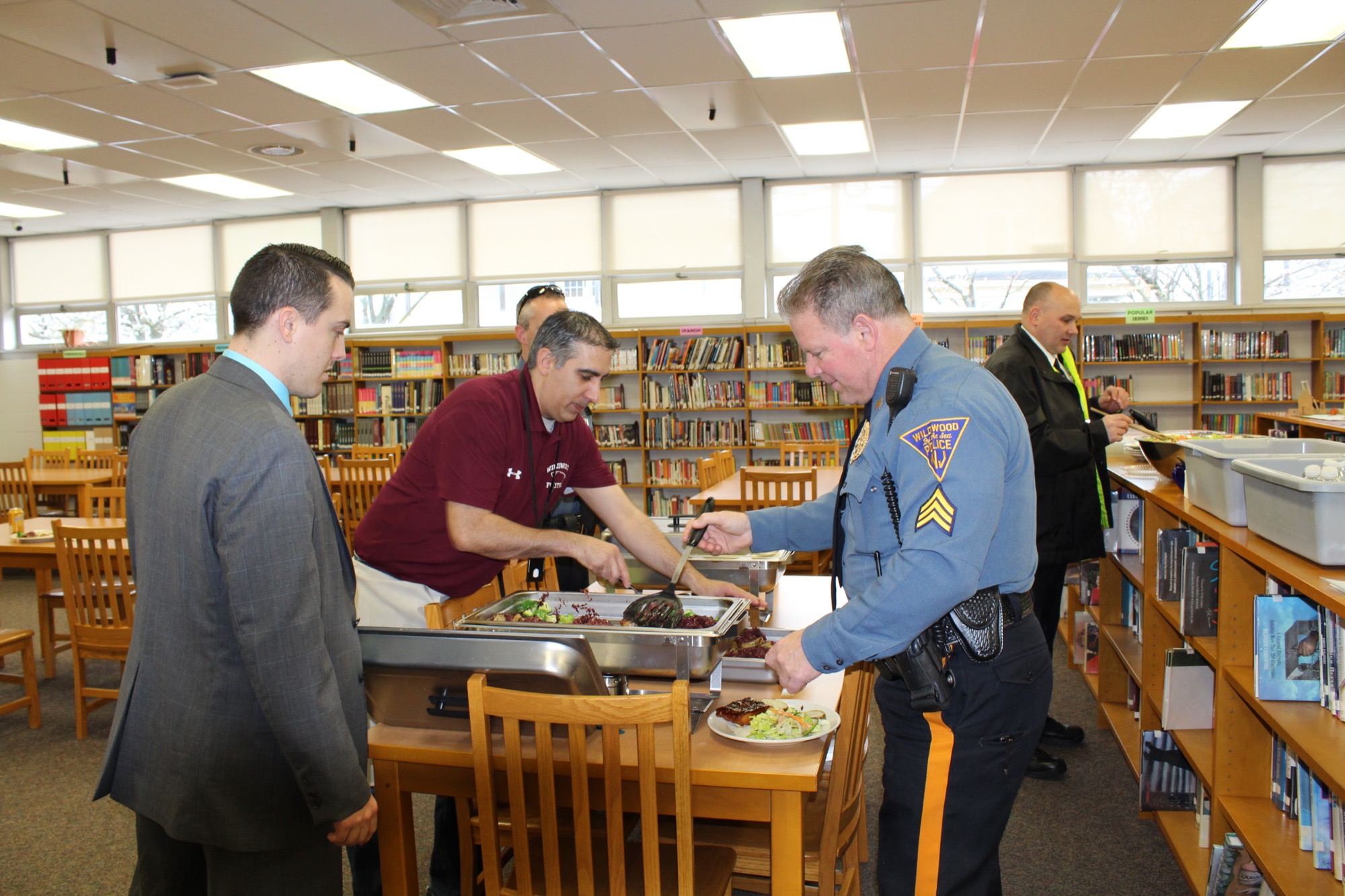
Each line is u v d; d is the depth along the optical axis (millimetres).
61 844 2691
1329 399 6797
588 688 1400
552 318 2068
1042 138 6355
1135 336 7086
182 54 4406
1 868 2557
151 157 6344
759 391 7707
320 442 8508
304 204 8188
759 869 1848
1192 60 4754
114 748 1379
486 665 1405
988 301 7441
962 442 1308
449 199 8188
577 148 6414
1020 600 1448
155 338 9086
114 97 5035
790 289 1511
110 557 3492
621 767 1418
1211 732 2336
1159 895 2279
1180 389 7180
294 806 1350
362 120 5586
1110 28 4293
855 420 7656
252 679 1264
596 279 8117
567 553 2014
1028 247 7328
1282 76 5043
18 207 7910
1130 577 2924
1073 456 2830
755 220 7633
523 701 1377
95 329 9258
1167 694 2352
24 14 3879
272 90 4977
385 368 8320
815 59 4688
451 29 4145
